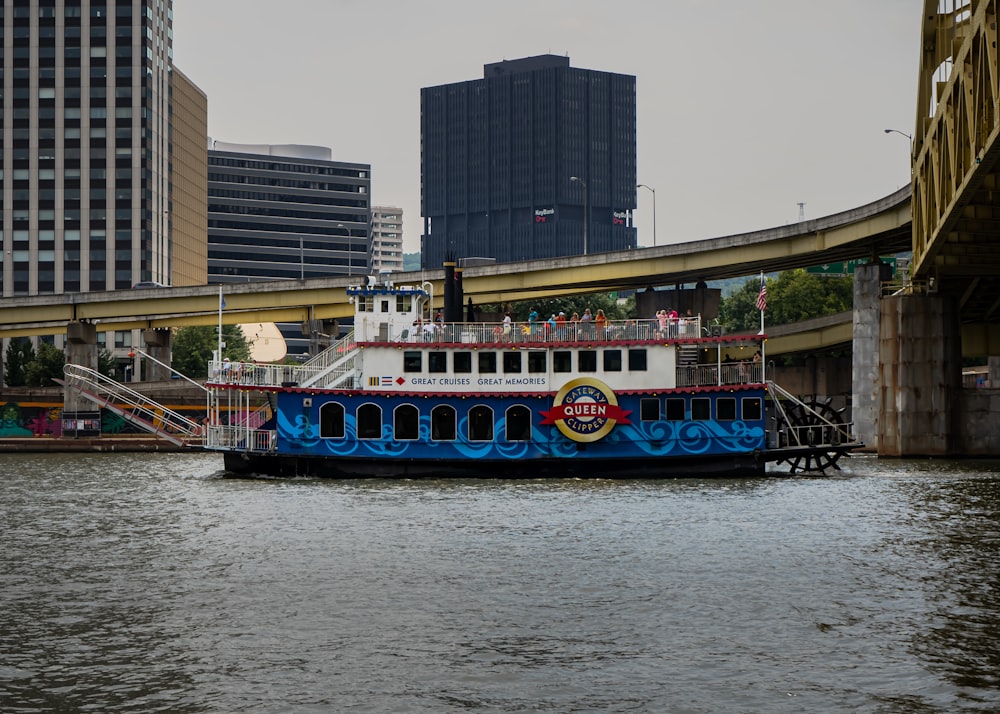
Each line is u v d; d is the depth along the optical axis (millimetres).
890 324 91750
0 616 36062
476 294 121562
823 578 40969
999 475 74062
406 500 61125
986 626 34406
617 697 28562
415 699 28438
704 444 70250
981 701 28125
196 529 52344
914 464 83688
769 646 32594
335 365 71938
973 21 56750
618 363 69812
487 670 30562
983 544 47562
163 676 30156
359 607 37000
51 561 44906
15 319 128500
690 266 110000
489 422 70125
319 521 54250
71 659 31609
